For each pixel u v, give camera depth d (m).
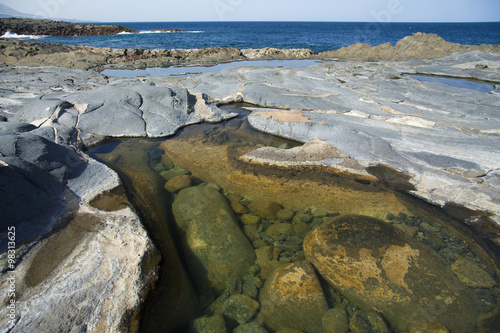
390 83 11.78
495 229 4.23
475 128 7.15
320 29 77.62
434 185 5.07
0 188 3.44
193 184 5.21
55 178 4.18
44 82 11.19
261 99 9.59
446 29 87.31
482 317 2.92
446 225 4.29
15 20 46.16
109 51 20.36
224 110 8.72
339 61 20.38
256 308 3.10
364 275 3.26
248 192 5.08
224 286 3.37
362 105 8.91
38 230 3.42
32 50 18.23
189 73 15.56
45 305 2.64
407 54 19.88
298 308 3.06
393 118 7.93
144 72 15.85
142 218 3.84
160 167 5.81
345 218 4.00
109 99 7.69
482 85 12.42
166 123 7.40
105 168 4.83
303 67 17.14
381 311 3.01
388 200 4.81
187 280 3.34
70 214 3.74
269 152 6.00
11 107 7.45
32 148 4.22
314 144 6.13
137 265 3.06
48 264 3.06
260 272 3.59
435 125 7.39
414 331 2.82
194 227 4.04
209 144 6.68
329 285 3.33
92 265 3.06
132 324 2.58
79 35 47.06
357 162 5.69
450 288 3.17
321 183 5.20
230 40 37.66
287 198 4.90
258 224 4.41
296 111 7.92
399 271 3.26
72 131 6.50
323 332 2.87
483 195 4.72
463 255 3.75
